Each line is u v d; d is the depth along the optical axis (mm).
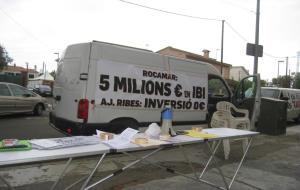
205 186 5770
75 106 7652
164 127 4832
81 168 6574
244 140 8125
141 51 8336
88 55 7562
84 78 7512
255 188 5926
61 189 5344
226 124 9156
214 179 6250
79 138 4047
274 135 12273
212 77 10227
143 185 5707
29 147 3459
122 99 7934
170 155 8070
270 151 9242
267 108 12406
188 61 9422
